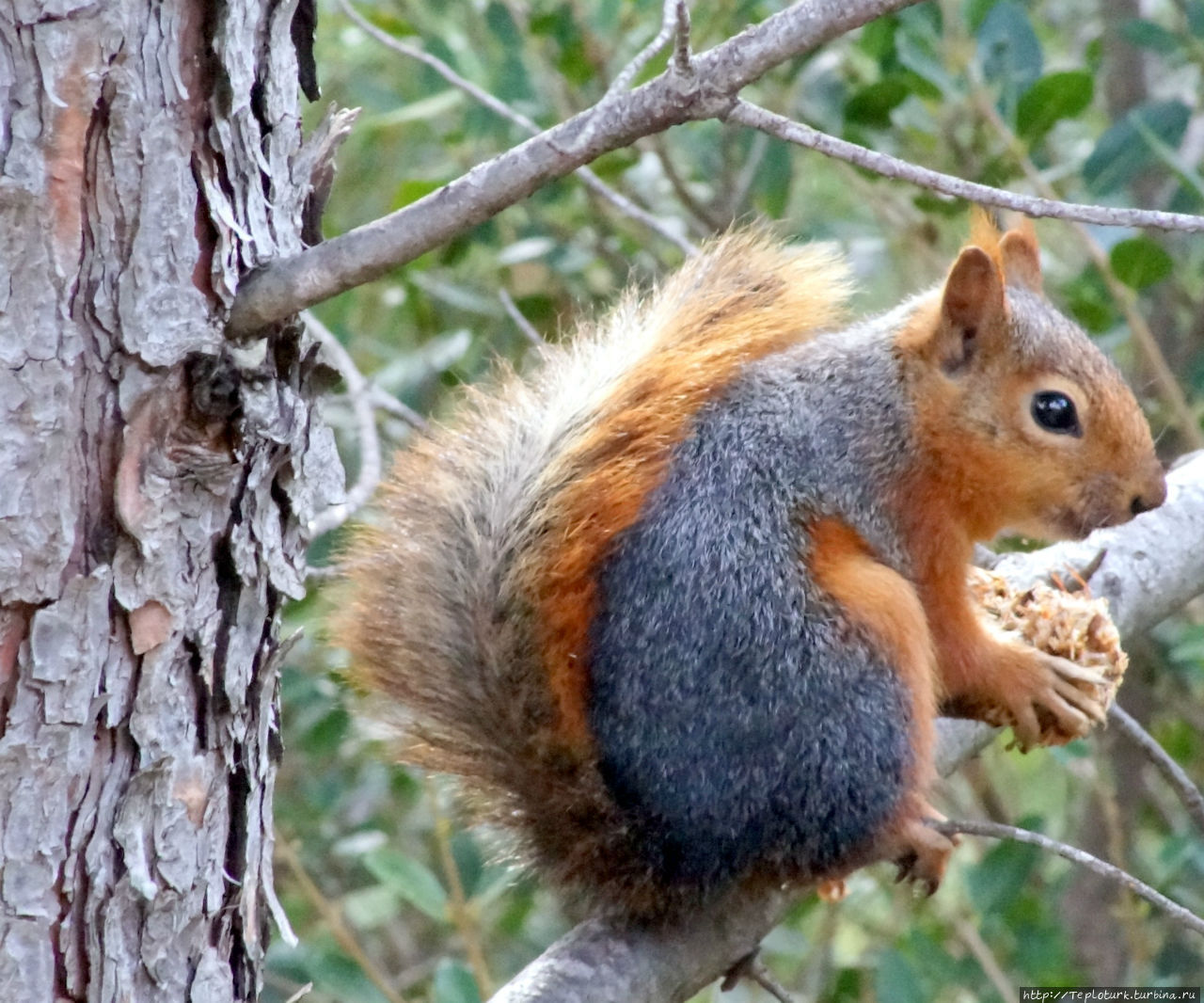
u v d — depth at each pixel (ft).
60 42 14.58
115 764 15.97
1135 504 25.41
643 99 14.53
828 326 27.58
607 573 22.66
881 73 38.83
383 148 44.80
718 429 24.44
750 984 38.60
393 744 23.03
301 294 15.43
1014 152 36.27
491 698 22.38
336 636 23.12
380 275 15.46
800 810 22.25
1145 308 42.63
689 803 22.00
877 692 22.74
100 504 15.44
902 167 14.73
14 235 14.69
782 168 38.91
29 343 14.84
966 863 37.93
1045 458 25.26
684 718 22.15
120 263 15.12
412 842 42.22
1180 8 41.78
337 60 42.06
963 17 37.09
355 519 27.53
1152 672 41.73
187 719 16.42
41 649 15.34
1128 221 14.69
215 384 15.55
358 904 36.47
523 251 38.93
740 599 22.75
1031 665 24.99
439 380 40.27
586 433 23.57
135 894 16.12
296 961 33.14
